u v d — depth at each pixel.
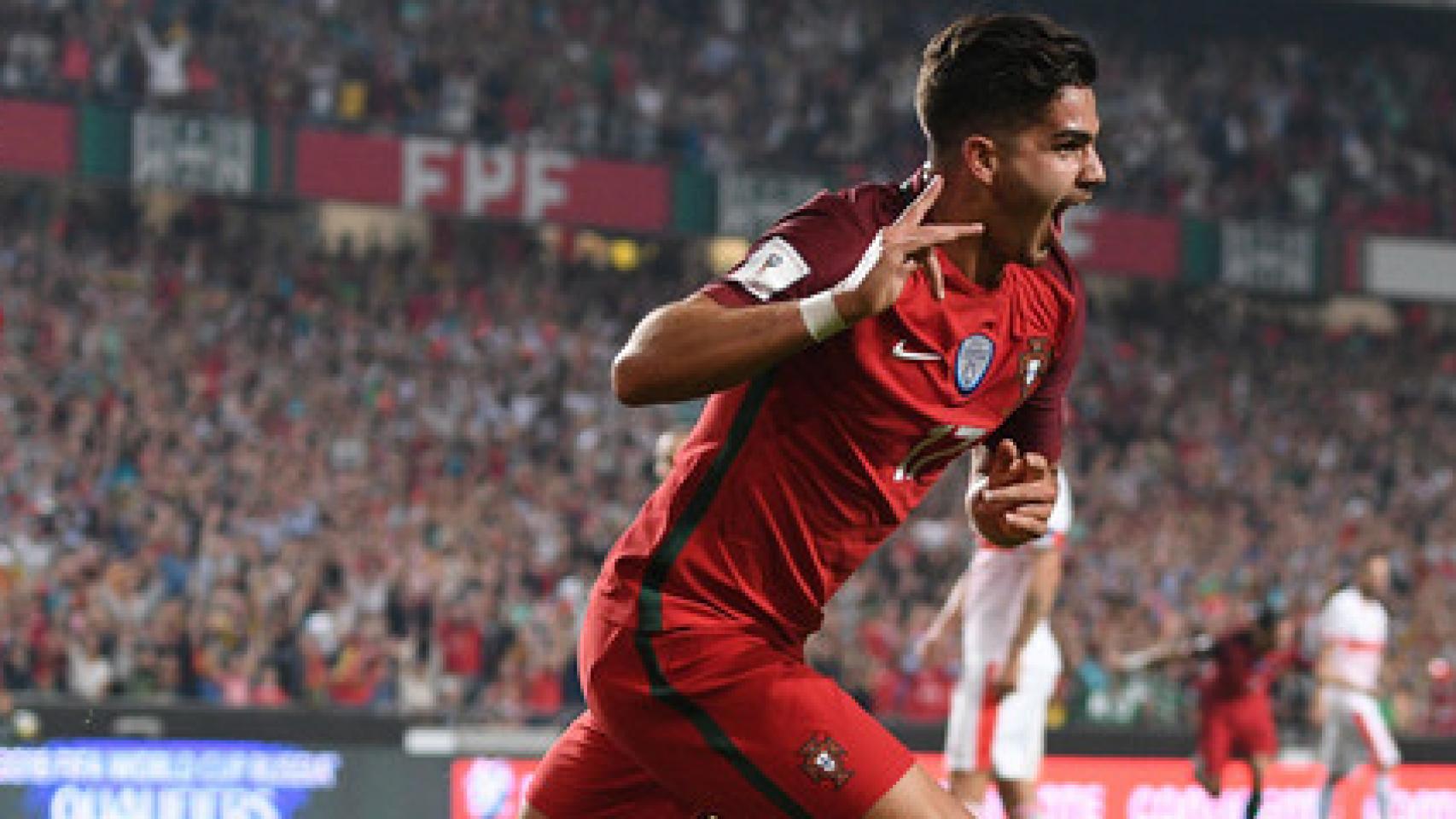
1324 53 48.84
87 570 22.00
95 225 36.03
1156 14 48.69
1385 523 34.28
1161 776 15.27
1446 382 42.38
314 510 25.83
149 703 12.99
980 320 4.86
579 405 32.69
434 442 29.73
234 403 28.83
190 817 13.02
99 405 27.70
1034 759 10.32
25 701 12.64
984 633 10.06
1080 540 30.45
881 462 4.93
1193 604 27.77
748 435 4.89
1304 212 44.66
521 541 25.86
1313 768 16.64
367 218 40.19
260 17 37.78
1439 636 29.33
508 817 13.84
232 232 38.66
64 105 34.06
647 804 5.37
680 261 42.69
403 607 22.86
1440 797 16.91
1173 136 45.19
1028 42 4.64
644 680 5.00
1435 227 45.28
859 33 44.28
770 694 4.91
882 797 4.85
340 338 32.69
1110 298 44.47
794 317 4.45
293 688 20.98
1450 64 49.22
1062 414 5.37
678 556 4.98
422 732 13.72
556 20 41.25
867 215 4.82
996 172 4.70
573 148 38.66
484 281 37.34
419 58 39.03
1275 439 38.41
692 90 41.75
